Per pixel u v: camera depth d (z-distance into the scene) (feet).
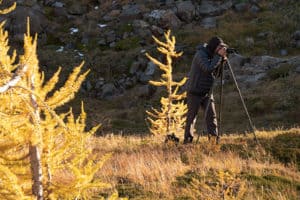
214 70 49.65
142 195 35.29
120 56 153.28
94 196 34.35
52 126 20.95
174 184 37.63
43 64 150.92
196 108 51.01
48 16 176.45
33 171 20.67
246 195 34.78
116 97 138.82
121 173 40.60
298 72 128.98
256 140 49.80
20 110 19.80
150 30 163.43
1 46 20.89
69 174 33.06
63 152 21.42
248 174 40.11
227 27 162.09
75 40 165.89
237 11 171.32
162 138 61.36
